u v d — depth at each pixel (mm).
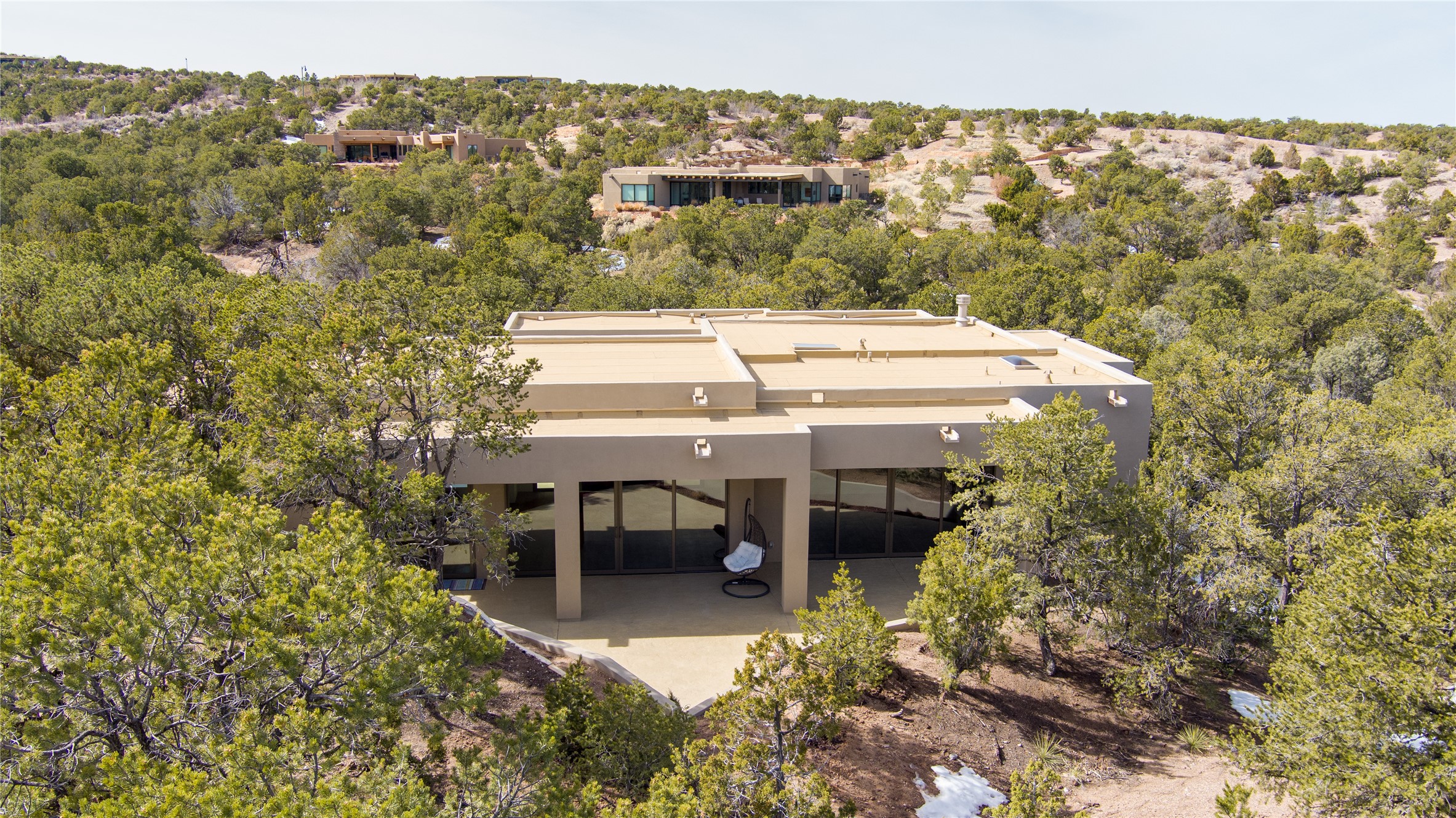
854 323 32125
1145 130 147375
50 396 13398
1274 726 11594
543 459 17609
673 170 96438
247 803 7035
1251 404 21828
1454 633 10758
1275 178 113062
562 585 18125
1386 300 48000
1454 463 18656
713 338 26891
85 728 8422
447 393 14008
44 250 44312
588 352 25359
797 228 68938
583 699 12266
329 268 62281
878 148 129375
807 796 9891
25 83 179625
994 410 20859
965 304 31547
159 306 20594
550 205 78125
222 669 9156
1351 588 11539
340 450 12742
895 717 14539
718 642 17438
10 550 10477
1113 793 13023
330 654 8766
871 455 19312
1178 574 16016
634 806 10164
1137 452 21625
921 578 14945
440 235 81062
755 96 179000
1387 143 137375
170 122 144125
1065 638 16094
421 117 155875
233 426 13914
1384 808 10055
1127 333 36594
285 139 137375
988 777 13328
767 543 21156
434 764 11375
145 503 10258
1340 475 17844
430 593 9352
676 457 17859
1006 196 100188
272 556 9539
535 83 199875
